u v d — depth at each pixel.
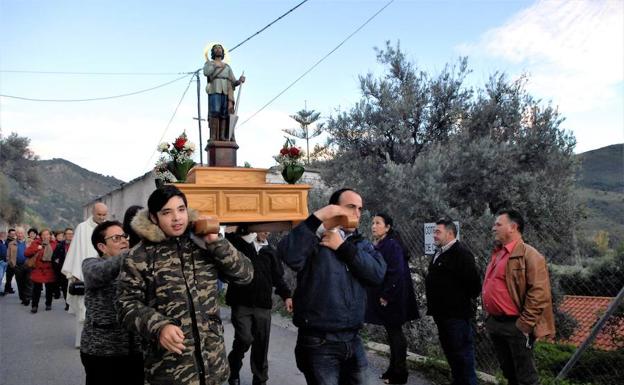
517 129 11.20
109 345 3.48
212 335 2.67
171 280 2.61
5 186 49.03
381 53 12.91
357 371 3.29
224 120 4.36
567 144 10.59
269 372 5.86
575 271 8.59
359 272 3.17
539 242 9.58
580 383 5.53
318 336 3.14
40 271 10.95
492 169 10.00
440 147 10.84
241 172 3.78
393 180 10.01
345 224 3.03
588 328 7.66
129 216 4.02
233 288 5.02
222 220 3.56
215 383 2.65
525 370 4.02
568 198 10.05
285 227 4.02
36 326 9.29
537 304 3.84
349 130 12.66
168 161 3.62
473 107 11.94
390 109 12.09
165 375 2.56
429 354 6.50
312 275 3.17
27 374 6.03
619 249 8.33
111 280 3.42
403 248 5.43
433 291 4.82
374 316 5.29
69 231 11.15
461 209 9.97
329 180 12.80
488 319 4.32
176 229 2.66
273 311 9.99
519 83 11.63
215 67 4.36
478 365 6.99
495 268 4.24
